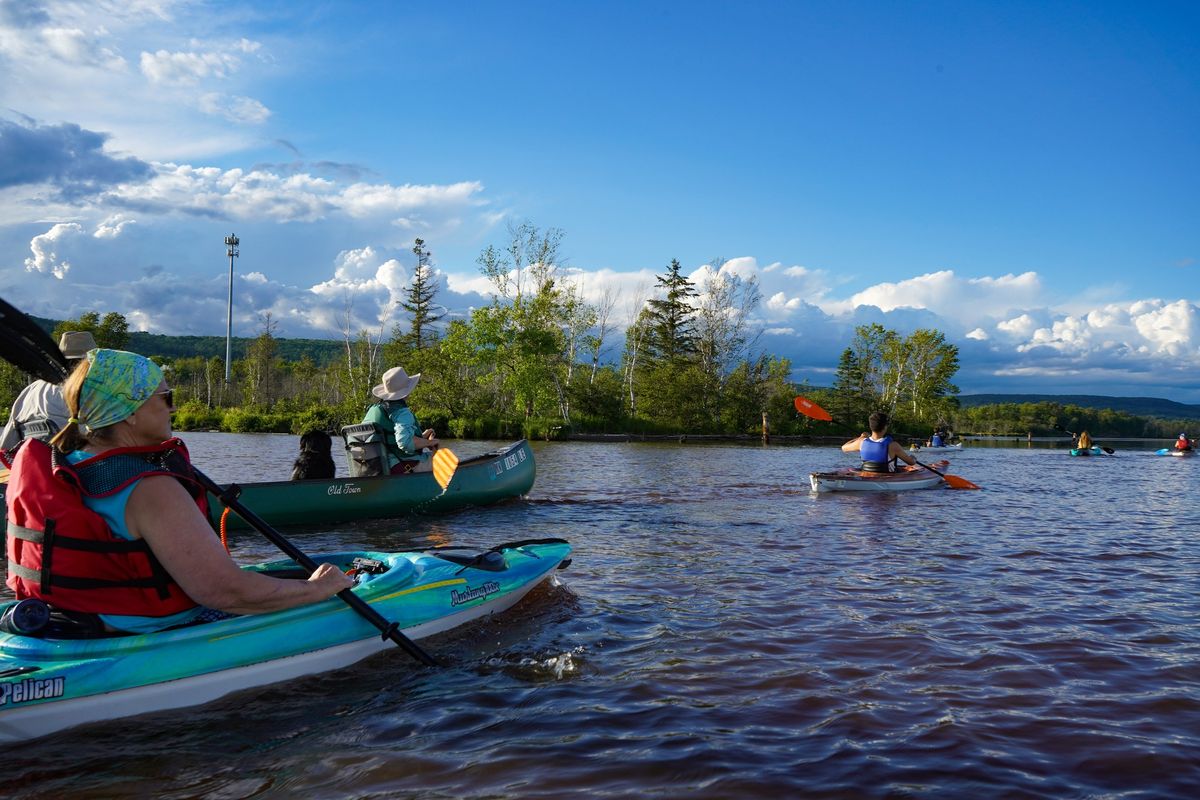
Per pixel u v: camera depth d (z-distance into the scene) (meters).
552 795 2.57
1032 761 2.85
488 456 9.96
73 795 2.54
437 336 58.81
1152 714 3.30
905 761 2.84
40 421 5.56
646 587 5.50
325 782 2.65
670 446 32.28
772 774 2.73
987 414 91.62
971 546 7.34
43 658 2.83
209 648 3.18
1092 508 10.73
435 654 3.92
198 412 43.53
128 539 2.87
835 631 4.45
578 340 46.09
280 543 3.58
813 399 60.00
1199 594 5.45
